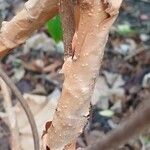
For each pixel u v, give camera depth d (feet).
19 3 3.67
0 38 1.03
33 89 2.96
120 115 2.79
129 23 3.57
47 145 0.94
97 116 2.72
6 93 1.40
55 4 0.93
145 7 3.67
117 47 3.37
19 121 1.97
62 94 0.86
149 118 0.43
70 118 0.87
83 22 0.80
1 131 2.45
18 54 3.24
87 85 0.84
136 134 0.44
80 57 0.82
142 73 3.14
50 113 1.77
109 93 2.90
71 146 0.92
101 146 0.49
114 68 3.19
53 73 3.12
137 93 2.96
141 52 3.33
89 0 0.77
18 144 1.34
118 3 0.77
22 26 0.99
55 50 3.31
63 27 0.88
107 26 0.79
